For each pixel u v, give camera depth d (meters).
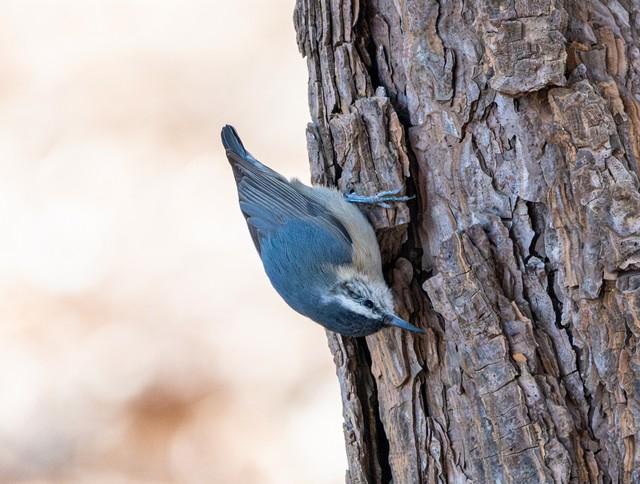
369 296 9.70
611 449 8.61
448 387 9.36
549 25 8.71
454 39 9.27
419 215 9.80
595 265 8.48
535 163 8.98
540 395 8.62
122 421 15.30
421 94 9.52
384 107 9.66
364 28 10.02
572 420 8.57
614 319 8.47
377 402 10.05
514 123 9.06
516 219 9.13
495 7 8.79
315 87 10.19
